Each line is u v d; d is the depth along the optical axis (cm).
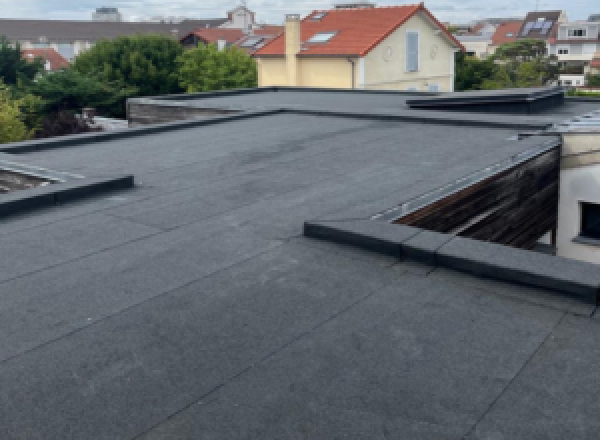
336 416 284
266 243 504
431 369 320
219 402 295
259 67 3400
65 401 296
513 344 343
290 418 283
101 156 898
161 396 300
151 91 4156
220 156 865
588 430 270
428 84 3397
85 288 425
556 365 321
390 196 595
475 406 288
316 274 441
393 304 394
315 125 1132
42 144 970
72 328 369
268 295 409
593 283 384
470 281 424
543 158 834
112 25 10944
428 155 795
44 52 6619
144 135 1096
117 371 322
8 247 510
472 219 678
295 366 325
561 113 1213
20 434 272
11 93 3378
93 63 4200
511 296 400
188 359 333
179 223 563
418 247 455
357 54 2912
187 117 1459
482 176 686
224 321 375
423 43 3294
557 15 8644
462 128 1016
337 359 331
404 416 283
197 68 4059
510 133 944
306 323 371
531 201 816
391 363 326
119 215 593
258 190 666
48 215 600
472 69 4291
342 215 536
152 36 4406
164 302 402
